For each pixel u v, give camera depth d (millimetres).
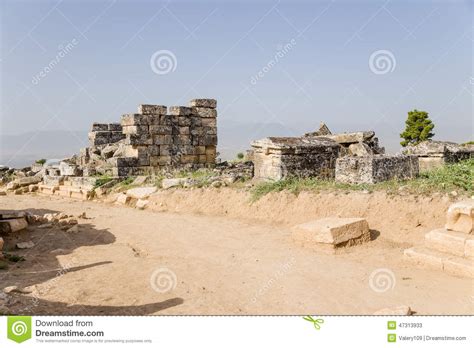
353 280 8305
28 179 24734
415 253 9258
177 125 23750
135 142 22109
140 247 11258
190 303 7180
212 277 8625
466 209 9086
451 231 9359
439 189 12055
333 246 10195
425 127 39594
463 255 8742
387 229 11398
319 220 11422
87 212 16562
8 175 29016
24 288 7770
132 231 13102
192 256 10297
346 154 19781
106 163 24094
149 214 16062
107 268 9172
